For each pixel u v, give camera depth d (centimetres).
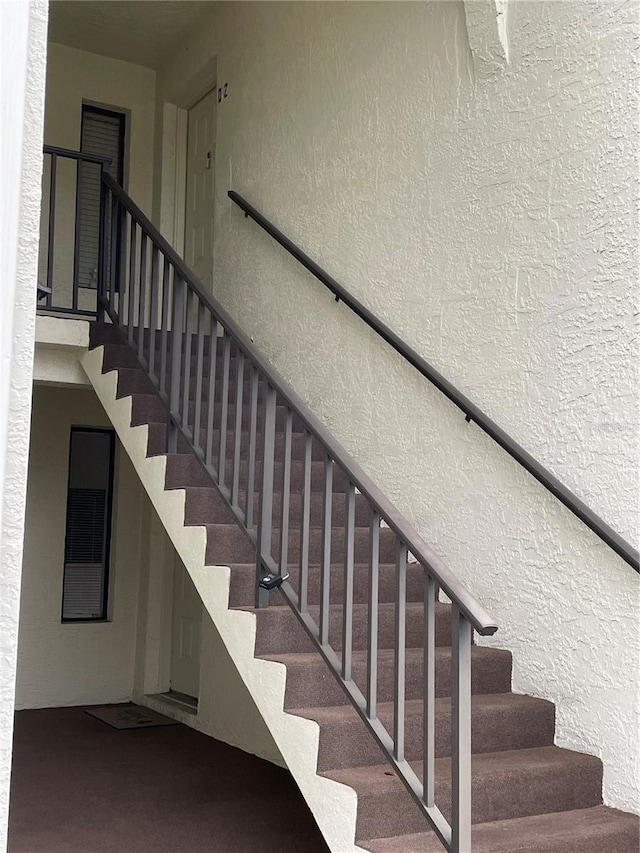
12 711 100
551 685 315
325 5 484
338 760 273
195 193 680
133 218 454
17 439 103
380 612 341
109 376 443
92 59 684
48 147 462
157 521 683
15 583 101
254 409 334
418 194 402
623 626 289
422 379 392
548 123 333
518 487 336
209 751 531
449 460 373
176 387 392
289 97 514
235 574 330
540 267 332
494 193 357
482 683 327
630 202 297
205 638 593
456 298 373
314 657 303
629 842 259
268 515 322
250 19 566
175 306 396
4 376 101
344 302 440
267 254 526
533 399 331
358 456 431
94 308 682
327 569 282
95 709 648
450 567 367
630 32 302
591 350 308
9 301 102
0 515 101
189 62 651
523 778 275
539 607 323
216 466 397
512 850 240
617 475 295
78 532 686
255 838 373
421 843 246
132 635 687
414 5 412
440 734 289
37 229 107
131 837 372
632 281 294
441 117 390
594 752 296
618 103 304
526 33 344
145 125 704
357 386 437
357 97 451
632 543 288
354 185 449
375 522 258
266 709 298
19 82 104
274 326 512
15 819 393
